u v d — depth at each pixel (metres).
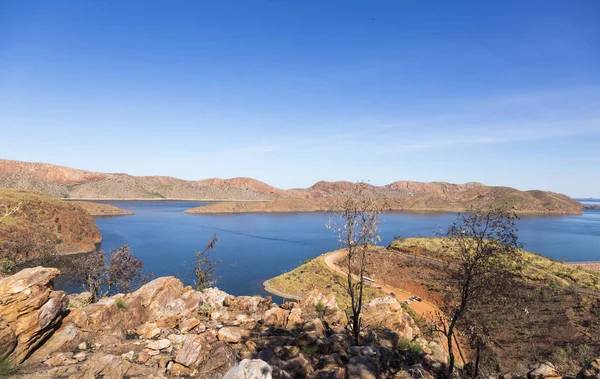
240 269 103.12
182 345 10.76
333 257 98.50
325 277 78.94
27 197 123.00
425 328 23.47
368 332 16.06
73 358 9.65
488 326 14.62
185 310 15.77
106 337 11.42
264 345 12.37
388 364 12.01
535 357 33.69
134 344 11.22
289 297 73.75
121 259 41.62
